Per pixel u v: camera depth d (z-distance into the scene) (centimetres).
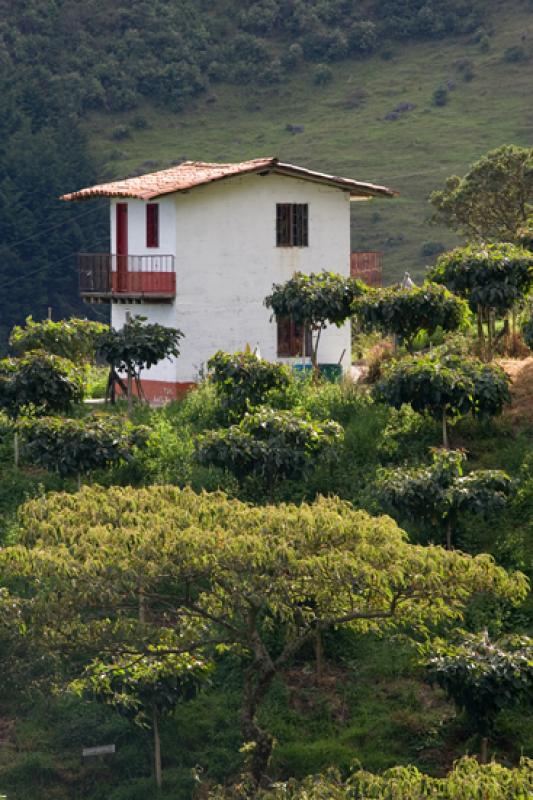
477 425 7781
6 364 8219
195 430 8369
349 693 6038
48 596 5038
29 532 5138
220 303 10575
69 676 6025
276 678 6156
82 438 7250
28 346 9069
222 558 4766
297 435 7019
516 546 6606
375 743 5719
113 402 9469
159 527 4906
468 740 5662
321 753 5650
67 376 8212
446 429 7606
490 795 4050
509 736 5653
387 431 7888
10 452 8319
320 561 4688
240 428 7162
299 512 4950
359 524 4875
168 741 5859
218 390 8400
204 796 5572
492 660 5409
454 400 7356
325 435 7125
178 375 10462
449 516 6550
